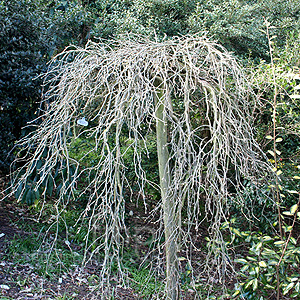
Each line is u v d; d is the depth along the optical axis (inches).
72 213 157.0
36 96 149.7
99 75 87.0
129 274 127.3
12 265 115.6
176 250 80.3
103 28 171.8
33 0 149.8
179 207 75.7
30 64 147.0
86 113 111.9
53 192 174.2
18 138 155.9
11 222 142.9
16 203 161.3
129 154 157.6
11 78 143.2
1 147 148.6
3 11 136.2
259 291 104.0
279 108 136.5
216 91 82.1
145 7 204.7
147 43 89.2
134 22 179.8
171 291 90.4
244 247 143.0
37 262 120.6
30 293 104.3
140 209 176.7
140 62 80.4
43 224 147.0
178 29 207.2
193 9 219.0
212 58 79.4
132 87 76.5
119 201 74.2
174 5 208.8
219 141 70.1
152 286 119.4
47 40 153.3
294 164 138.4
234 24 214.4
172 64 83.7
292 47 175.5
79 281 117.2
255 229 145.9
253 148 127.2
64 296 104.6
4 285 104.7
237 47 229.1
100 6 199.6
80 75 85.4
